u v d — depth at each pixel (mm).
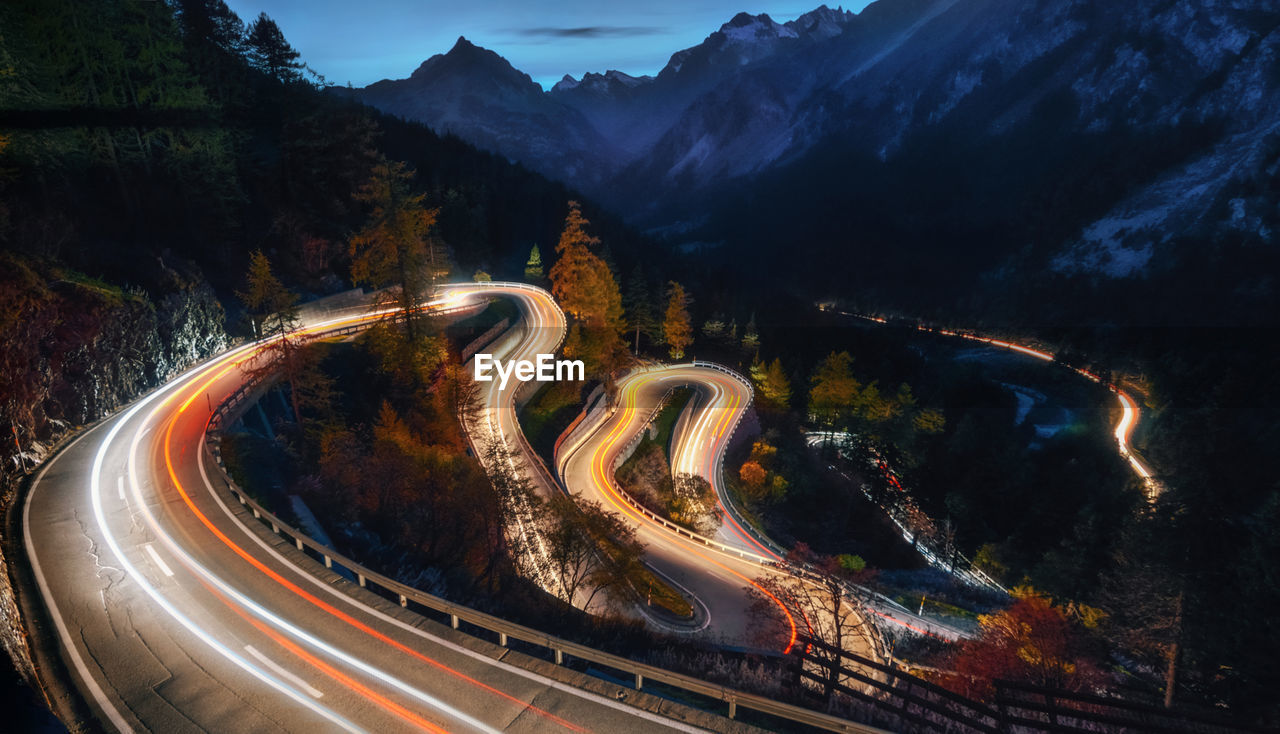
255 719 13883
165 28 53688
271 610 17938
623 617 28547
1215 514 27531
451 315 67438
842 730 12570
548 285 93812
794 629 30641
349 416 43875
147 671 15336
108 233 45844
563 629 23719
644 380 80500
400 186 44125
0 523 22828
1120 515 52219
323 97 72312
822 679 17500
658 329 92938
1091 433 100688
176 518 23453
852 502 67188
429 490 31375
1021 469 73438
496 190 126125
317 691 14797
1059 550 49906
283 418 41969
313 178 69500
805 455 74250
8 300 30547
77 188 46406
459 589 25016
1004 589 53781
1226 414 40250
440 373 50906
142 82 51219
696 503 52906
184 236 53250
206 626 17141
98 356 35250
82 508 24141
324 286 63594
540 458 47156
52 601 18078
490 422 50500
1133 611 27453
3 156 40281
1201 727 13852
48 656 15727
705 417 72688
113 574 19625
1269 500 27859
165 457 29312
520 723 13805
